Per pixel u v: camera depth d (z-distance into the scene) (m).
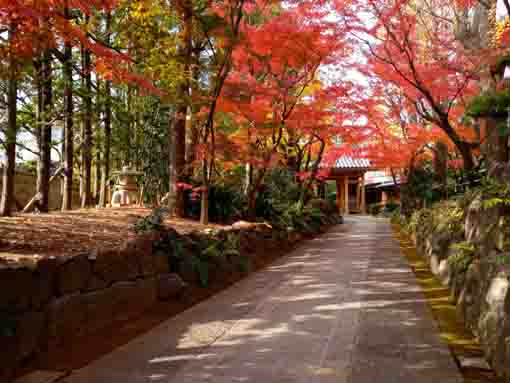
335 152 15.70
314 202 19.41
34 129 14.54
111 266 4.63
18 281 3.36
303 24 9.36
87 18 8.84
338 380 3.25
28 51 5.19
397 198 30.44
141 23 7.84
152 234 5.86
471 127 10.98
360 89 11.91
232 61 10.14
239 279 7.45
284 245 11.29
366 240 13.16
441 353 3.81
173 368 3.49
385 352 3.85
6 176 7.37
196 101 8.99
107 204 14.78
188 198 10.44
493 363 3.49
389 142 14.71
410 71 9.10
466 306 4.76
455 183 11.35
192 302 5.79
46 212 8.73
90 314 4.25
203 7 8.98
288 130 13.67
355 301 5.73
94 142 14.93
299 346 4.03
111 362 3.60
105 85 13.82
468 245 5.67
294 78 10.55
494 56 7.59
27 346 3.44
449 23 9.97
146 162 17.44
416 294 6.11
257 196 12.29
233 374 3.38
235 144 10.48
